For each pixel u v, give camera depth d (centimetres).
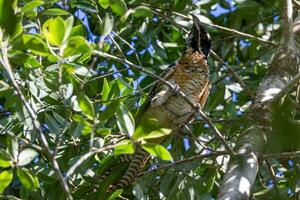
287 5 1249
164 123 1246
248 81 1452
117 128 1149
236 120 1170
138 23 1320
